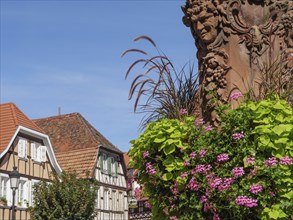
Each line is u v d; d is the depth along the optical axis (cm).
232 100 464
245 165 382
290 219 384
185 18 536
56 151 3706
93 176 3497
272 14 497
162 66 517
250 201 373
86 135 3769
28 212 2844
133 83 513
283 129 379
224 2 495
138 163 437
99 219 3541
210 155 401
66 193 2631
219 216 392
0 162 2692
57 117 4028
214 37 497
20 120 2962
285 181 373
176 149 415
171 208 416
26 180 2881
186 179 406
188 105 514
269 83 456
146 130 434
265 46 493
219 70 491
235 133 393
